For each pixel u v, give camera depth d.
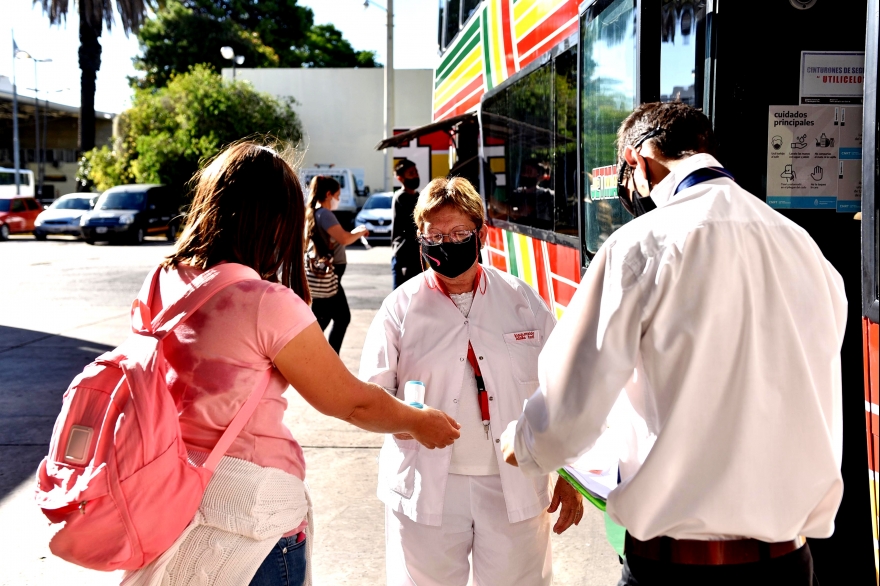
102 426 1.79
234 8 51.56
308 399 2.04
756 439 1.60
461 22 8.48
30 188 40.78
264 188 2.09
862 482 3.04
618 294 1.64
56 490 1.77
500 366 2.58
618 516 1.71
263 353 1.97
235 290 1.97
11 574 3.86
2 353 8.73
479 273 2.72
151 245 23.88
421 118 34.53
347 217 26.61
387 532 2.73
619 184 2.04
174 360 1.94
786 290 1.65
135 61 45.53
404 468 2.60
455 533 2.56
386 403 2.18
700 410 1.61
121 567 1.79
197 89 30.97
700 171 1.77
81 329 10.19
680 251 1.62
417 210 2.65
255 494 1.91
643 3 3.17
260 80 34.75
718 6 2.97
